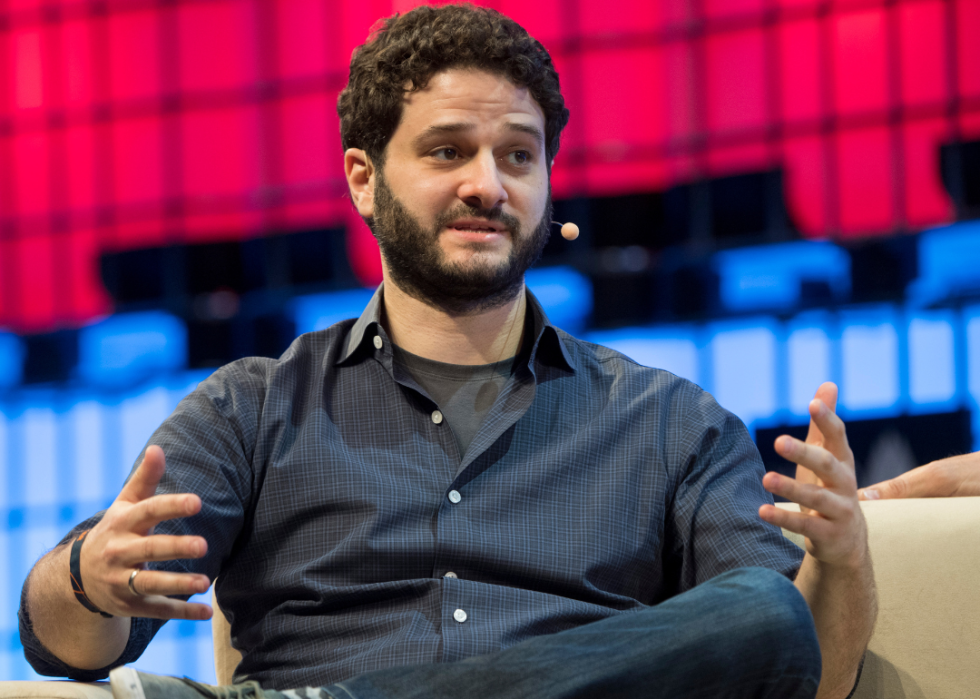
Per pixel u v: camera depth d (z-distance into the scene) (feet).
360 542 14.76
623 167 36.88
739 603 11.67
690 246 36.47
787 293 35.78
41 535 40.52
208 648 36.50
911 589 15.35
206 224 40.40
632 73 36.70
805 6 34.94
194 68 40.29
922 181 33.99
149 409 40.96
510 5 36.94
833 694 13.74
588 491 15.60
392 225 15.87
